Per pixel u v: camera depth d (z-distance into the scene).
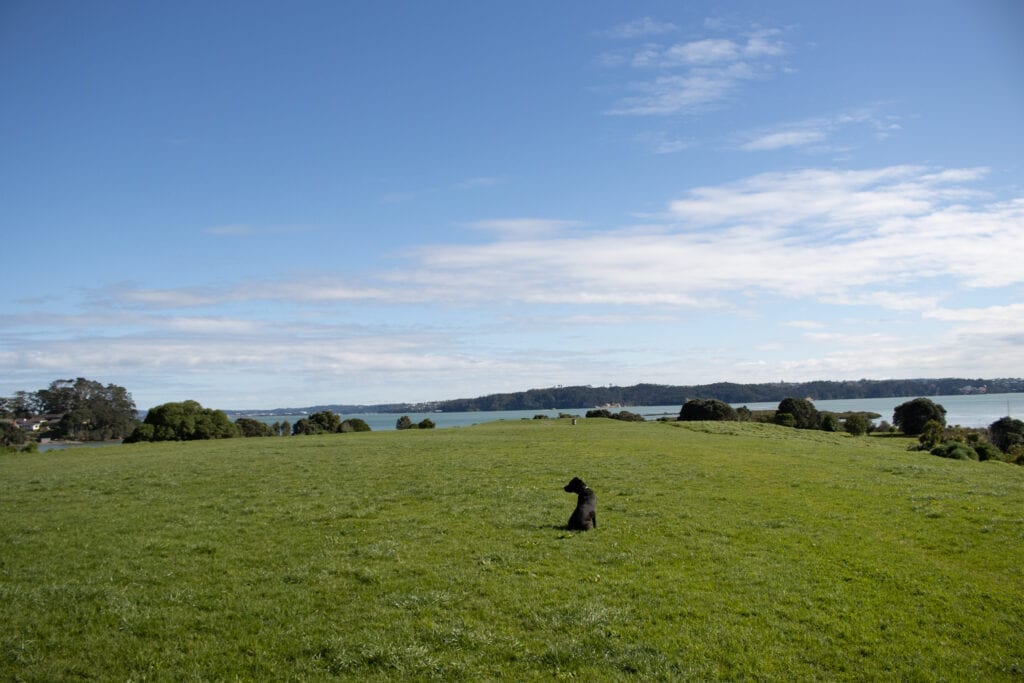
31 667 9.91
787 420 94.31
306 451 44.41
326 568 14.51
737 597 12.34
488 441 49.62
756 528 17.80
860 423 93.62
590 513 18.08
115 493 25.78
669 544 16.16
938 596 12.30
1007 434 73.50
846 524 18.12
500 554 15.35
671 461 33.84
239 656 10.22
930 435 61.00
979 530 16.94
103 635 10.98
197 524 19.28
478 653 10.16
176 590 13.07
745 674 9.52
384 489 25.56
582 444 45.38
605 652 10.15
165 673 9.70
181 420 81.38
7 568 14.85
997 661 9.88
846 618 11.40
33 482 29.89
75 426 149.62
